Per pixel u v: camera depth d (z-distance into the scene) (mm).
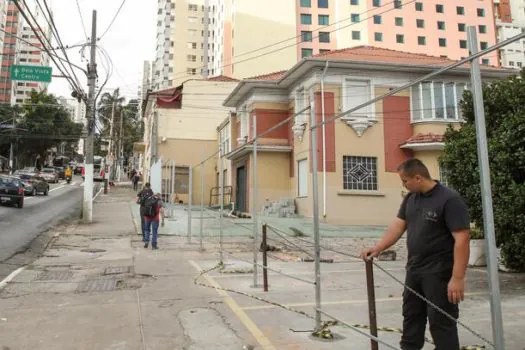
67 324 5598
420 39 71125
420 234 3617
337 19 69875
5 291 7543
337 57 20938
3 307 6453
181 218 21125
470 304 6344
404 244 13898
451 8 72438
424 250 3588
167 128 35062
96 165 79312
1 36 80688
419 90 21047
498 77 21000
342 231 17109
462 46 72125
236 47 55844
